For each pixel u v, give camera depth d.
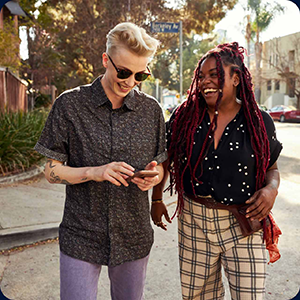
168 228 4.21
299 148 10.41
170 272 3.14
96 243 1.71
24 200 4.75
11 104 8.96
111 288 1.91
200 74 1.85
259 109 1.88
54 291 2.81
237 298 1.79
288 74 31.08
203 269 1.94
